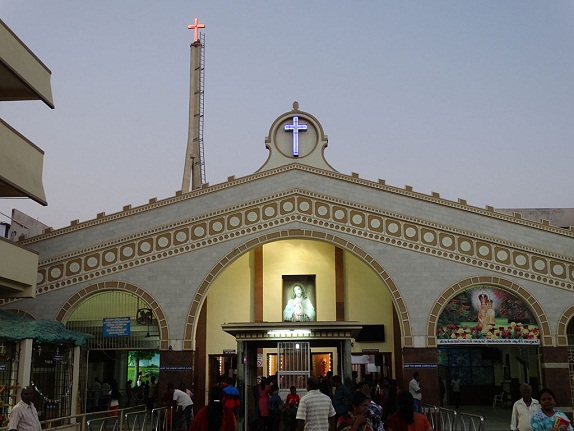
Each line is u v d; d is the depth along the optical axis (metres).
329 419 12.65
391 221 27.05
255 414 20.78
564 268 26.47
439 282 26.39
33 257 21.39
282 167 27.75
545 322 26.00
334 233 27.02
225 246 27.02
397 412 9.95
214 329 30.84
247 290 31.16
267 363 30.58
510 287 26.28
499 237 26.73
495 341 25.94
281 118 29.53
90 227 27.23
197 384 29.75
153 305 26.48
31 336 19.11
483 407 32.47
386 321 30.67
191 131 43.12
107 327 26.42
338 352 24.17
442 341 25.94
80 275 26.83
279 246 31.59
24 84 20.42
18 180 20.02
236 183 27.56
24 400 12.52
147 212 27.36
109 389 29.31
